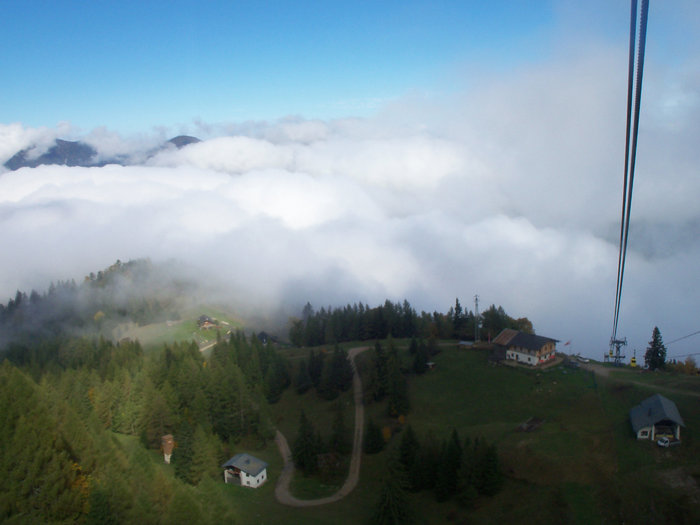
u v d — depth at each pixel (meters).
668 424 56.25
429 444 66.50
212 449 68.69
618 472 52.97
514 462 60.19
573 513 50.31
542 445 61.56
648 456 53.75
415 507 59.66
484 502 56.84
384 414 85.94
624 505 48.94
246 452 77.88
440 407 83.69
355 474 69.81
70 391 77.94
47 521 36.41
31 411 43.28
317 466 70.56
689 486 47.94
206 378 85.38
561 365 89.12
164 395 79.19
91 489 39.28
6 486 37.59
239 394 82.19
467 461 58.94
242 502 61.09
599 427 63.09
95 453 44.88
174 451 65.56
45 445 41.19
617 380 76.56
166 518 39.28
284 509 60.28
